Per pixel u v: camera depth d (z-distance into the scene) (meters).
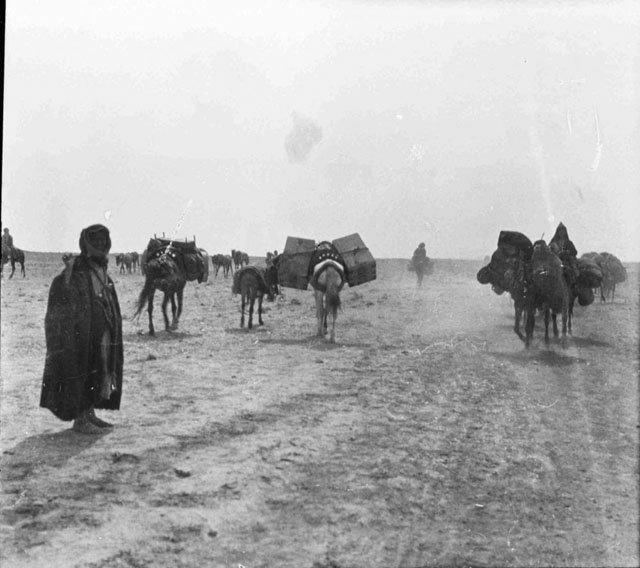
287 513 3.15
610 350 5.16
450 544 2.93
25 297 10.35
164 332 7.97
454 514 3.16
